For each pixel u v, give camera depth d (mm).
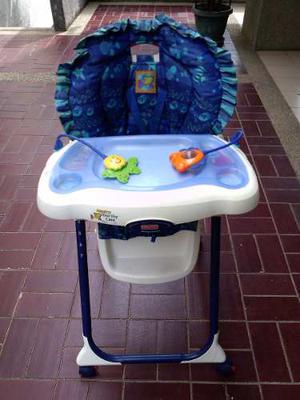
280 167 2271
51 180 968
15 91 3113
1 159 2354
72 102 1126
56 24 4328
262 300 1557
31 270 1681
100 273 1659
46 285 1617
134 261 1258
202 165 1006
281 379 1320
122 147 1095
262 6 3674
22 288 1606
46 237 1837
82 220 1070
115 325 1481
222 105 1117
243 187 933
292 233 1849
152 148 1091
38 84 3213
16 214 1967
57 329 1464
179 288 1604
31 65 3545
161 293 1586
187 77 1123
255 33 3854
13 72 3412
